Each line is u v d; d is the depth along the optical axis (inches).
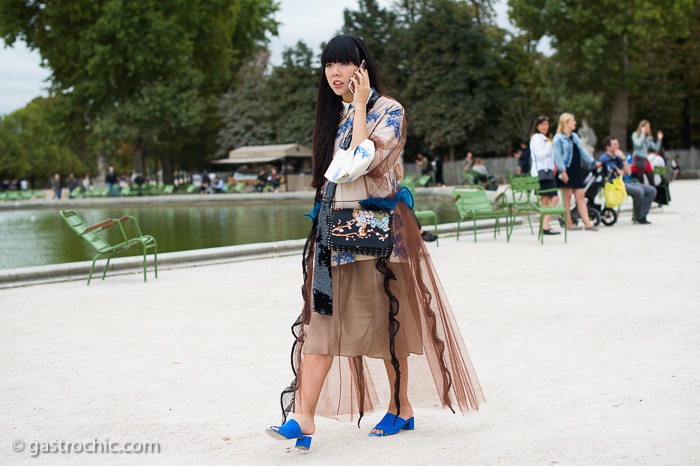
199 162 2506.2
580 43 1533.0
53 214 1099.9
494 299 256.8
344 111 128.9
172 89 1747.0
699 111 1777.8
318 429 135.7
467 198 454.3
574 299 250.5
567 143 469.7
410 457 116.5
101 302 278.4
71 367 183.6
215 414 143.8
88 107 1817.2
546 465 109.9
